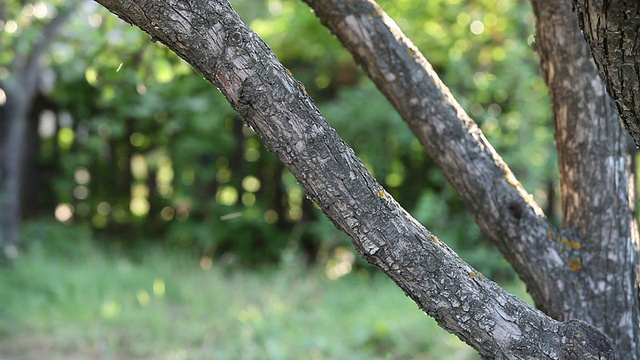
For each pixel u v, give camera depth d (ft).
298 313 20.07
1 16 17.12
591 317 7.38
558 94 7.57
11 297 20.53
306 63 29.37
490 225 7.59
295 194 32.04
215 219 30.58
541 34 7.55
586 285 7.41
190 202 31.81
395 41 7.54
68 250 27.50
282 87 5.11
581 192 7.52
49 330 18.80
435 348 17.01
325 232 27.32
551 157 23.72
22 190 32.58
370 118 26.63
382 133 27.17
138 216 33.63
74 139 33.37
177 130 30.58
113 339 18.22
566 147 7.60
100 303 20.61
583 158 7.50
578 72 7.39
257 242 30.91
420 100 7.52
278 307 20.44
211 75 5.12
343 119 26.89
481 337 5.52
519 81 24.20
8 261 23.81
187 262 26.53
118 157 33.88
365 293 22.61
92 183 33.99
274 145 5.18
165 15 4.94
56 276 22.39
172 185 32.81
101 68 13.11
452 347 16.97
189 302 21.39
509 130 24.61
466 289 5.47
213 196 32.40
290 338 17.90
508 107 26.32
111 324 19.24
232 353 17.07
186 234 30.50
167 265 25.18
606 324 7.38
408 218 5.48
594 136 7.45
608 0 4.50
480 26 25.84
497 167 7.59
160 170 34.68
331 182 5.21
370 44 7.52
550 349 5.59
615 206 7.48
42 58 24.66
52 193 33.53
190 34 4.99
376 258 5.38
